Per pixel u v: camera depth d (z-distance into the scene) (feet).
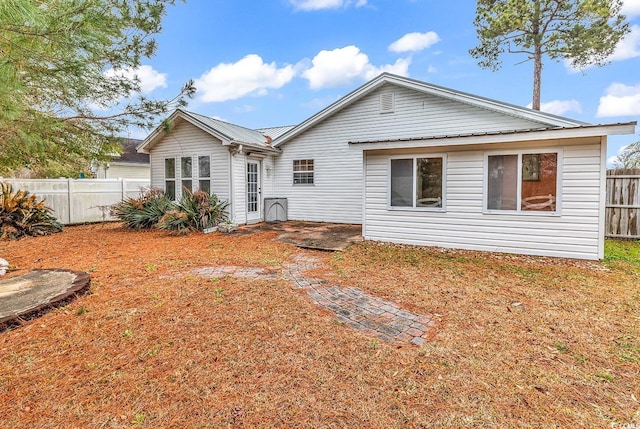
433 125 30.30
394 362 7.99
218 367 7.70
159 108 21.25
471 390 6.91
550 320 10.44
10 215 25.89
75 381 7.09
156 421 5.97
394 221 23.71
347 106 34.42
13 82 11.21
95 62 15.25
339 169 35.35
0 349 8.35
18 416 6.03
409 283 14.37
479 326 10.03
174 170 34.63
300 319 10.44
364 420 6.04
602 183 17.76
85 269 16.29
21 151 17.72
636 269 16.66
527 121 26.43
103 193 36.68
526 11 36.73
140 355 8.17
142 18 17.11
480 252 20.66
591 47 35.35
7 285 12.43
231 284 13.92
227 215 31.99
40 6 10.18
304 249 21.98
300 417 6.11
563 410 6.30
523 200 19.75
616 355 8.30
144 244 23.24
